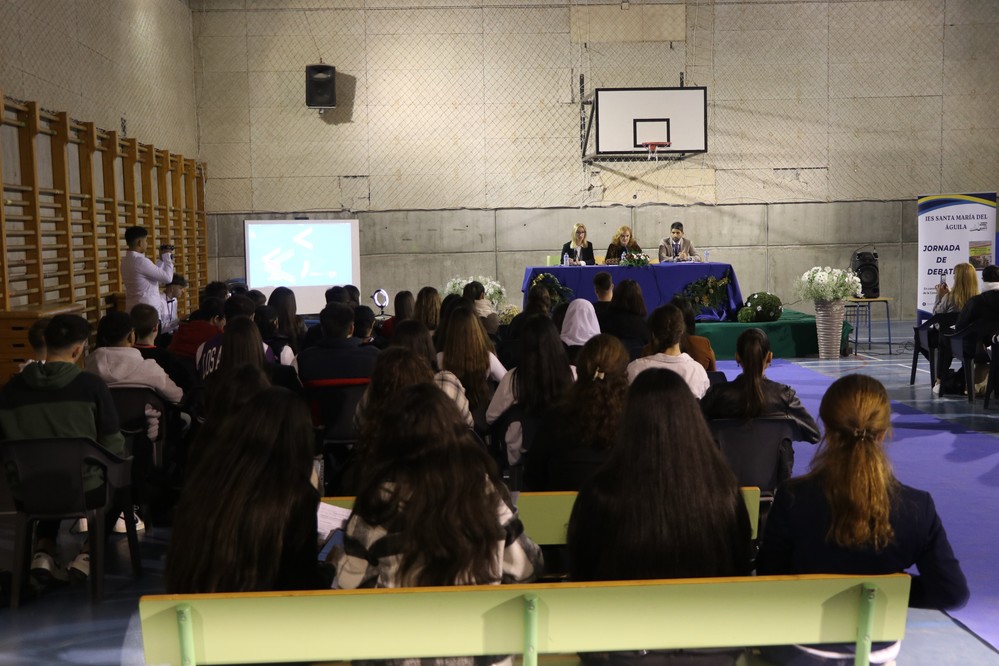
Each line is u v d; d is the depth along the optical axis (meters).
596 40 16.06
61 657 3.53
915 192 16.50
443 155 16.11
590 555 2.07
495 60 16.02
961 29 16.23
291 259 13.98
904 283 16.70
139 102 12.55
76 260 10.16
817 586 1.84
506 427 4.13
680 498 2.01
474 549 1.89
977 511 5.41
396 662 1.85
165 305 10.18
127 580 4.38
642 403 2.06
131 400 4.66
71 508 3.95
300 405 2.15
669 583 1.81
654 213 16.36
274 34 15.73
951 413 8.38
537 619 1.79
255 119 15.84
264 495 2.05
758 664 2.05
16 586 4.00
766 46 16.22
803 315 13.48
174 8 14.41
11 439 3.87
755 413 3.79
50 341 4.03
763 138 16.34
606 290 7.75
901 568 2.07
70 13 10.05
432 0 15.89
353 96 15.95
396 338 4.44
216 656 1.78
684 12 16.08
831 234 16.53
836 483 2.03
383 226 16.16
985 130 16.41
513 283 16.38
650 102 15.73
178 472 5.22
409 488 1.90
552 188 16.27
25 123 8.64
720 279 13.01
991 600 4.05
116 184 11.20
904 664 3.41
